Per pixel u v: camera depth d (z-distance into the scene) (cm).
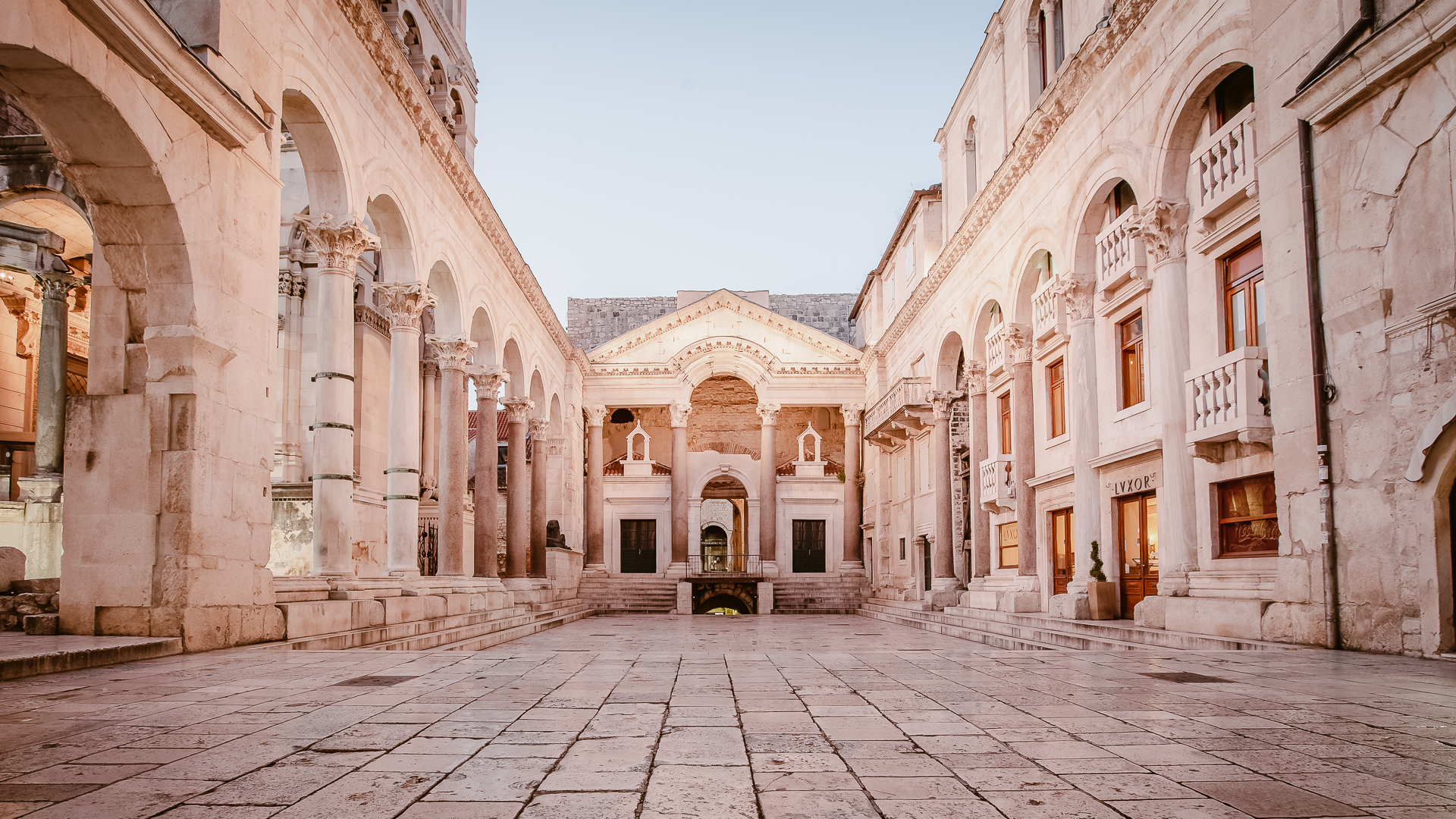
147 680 826
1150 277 1608
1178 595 1466
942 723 617
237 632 1159
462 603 1961
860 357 4103
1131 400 1748
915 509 3375
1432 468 1019
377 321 2450
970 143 2695
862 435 4156
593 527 4053
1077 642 1496
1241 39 1341
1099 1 1808
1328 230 1172
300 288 2186
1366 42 1080
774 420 4106
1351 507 1127
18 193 1794
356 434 2308
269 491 1266
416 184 1877
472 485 4494
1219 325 1456
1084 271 1870
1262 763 495
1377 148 1095
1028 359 2191
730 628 2317
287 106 1415
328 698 727
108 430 1105
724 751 528
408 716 643
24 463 2483
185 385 1105
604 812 400
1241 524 1405
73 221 2106
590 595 3800
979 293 2488
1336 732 581
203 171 1134
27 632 1090
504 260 2608
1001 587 2302
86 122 983
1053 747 539
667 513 4356
